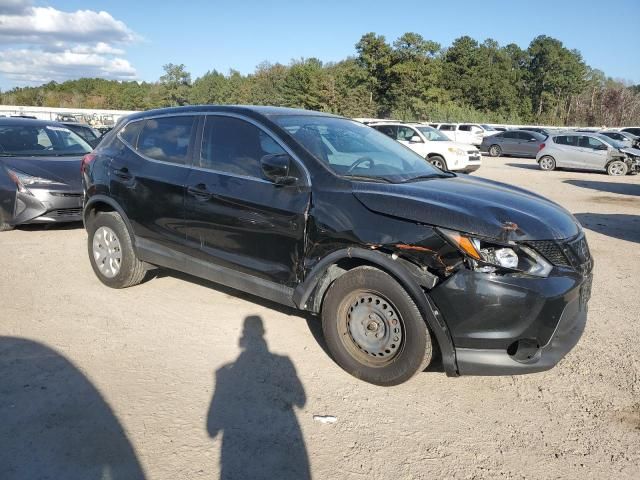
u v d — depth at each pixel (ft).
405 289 11.09
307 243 12.32
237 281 13.99
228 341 13.93
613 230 30.68
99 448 9.48
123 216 16.56
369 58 191.83
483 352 10.55
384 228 11.22
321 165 12.62
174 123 15.97
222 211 13.89
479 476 9.12
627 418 10.98
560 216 12.02
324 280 12.54
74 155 27.86
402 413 10.92
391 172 13.60
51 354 12.93
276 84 257.75
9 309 15.75
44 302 16.38
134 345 13.57
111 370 12.26
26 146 27.22
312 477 8.98
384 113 200.64
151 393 11.34
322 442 9.93
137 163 16.31
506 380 12.42
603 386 12.22
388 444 9.92
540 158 70.64
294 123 14.17
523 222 10.91
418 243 10.80
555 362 10.89
